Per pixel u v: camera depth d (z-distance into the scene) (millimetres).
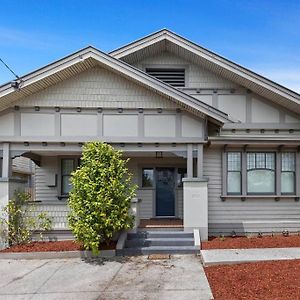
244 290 6410
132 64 13055
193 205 10906
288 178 12492
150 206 13703
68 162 13758
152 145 11156
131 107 11062
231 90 12805
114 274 7918
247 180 12375
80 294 6652
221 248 9672
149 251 9711
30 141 10852
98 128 10992
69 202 9758
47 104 10922
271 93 12430
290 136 12656
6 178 10625
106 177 9609
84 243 9336
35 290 6949
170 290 6699
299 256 8516
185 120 11133
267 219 12258
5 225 10430
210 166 12406
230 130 12703
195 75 12914
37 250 9773
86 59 10539
